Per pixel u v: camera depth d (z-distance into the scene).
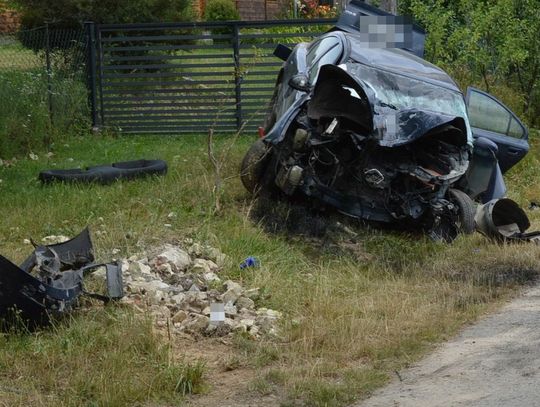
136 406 5.89
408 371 6.46
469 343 7.00
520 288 8.70
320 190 10.17
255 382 6.18
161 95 16.67
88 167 12.30
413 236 10.51
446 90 11.24
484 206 10.34
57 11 17.77
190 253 8.77
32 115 14.27
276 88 12.27
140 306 7.41
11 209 10.37
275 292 8.07
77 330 6.79
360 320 7.36
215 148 14.07
